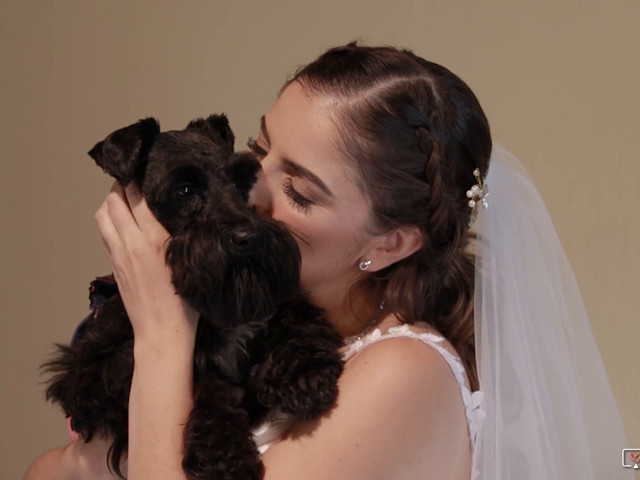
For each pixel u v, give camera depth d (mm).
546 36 3232
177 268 1736
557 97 3246
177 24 3588
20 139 3785
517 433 1855
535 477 1844
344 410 1698
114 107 3682
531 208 2049
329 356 1803
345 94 1785
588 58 3189
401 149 1775
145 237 1799
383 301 2002
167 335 1743
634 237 3186
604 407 2074
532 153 3303
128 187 1886
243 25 3525
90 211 3744
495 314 1903
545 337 1965
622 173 3188
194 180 1854
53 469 2029
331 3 3438
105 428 1911
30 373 3908
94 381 1906
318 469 1646
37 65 3727
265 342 1886
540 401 1894
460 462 1836
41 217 3811
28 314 3887
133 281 1783
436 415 1742
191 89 3602
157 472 1636
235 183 1903
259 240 1730
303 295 2004
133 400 1722
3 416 3957
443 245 1915
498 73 3307
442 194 1823
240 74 3543
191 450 1653
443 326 1996
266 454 1718
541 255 2020
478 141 1906
